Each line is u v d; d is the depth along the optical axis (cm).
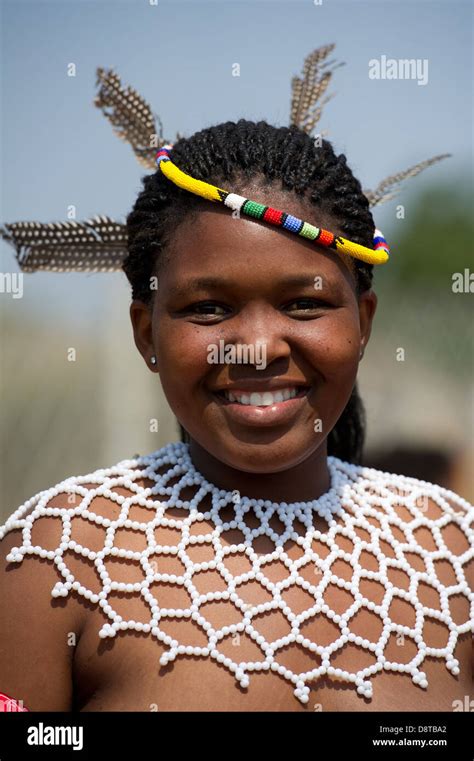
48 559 181
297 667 176
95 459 483
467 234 1295
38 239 228
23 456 481
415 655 188
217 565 183
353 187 198
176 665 173
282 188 185
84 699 178
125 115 237
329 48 246
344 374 184
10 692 174
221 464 194
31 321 486
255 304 177
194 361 179
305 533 194
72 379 486
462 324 730
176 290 180
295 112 241
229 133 193
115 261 231
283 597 183
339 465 222
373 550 197
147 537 185
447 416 707
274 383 178
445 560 205
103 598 177
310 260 179
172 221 187
